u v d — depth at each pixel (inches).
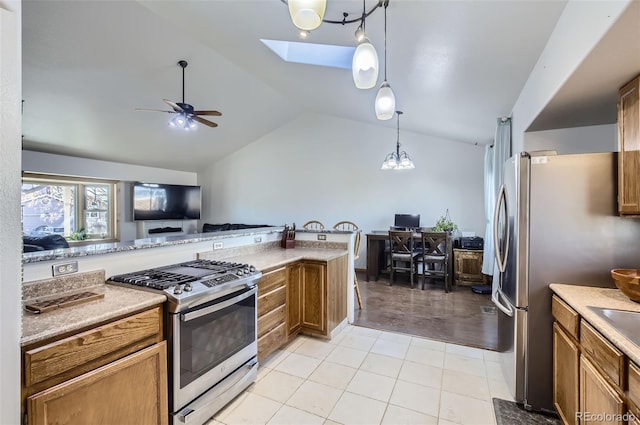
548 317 76.5
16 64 38.3
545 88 83.3
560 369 70.4
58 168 211.8
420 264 220.2
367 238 210.7
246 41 127.6
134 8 114.9
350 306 133.8
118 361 53.9
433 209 223.9
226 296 75.7
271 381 89.4
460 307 154.8
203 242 99.5
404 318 139.6
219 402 74.3
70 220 230.5
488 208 170.1
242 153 291.0
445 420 73.7
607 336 48.4
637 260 70.7
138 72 154.0
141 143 223.1
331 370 95.4
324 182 257.0
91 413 49.9
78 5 110.3
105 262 72.1
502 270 91.4
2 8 37.0
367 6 76.3
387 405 79.0
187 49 147.3
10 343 38.8
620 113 70.8
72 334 47.7
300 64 139.9
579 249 74.4
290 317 110.7
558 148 108.7
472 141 206.1
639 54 56.8
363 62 68.1
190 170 302.2
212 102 202.2
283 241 136.6
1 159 37.4
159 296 62.3
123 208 253.9
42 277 60.8
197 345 68.4
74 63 137.3
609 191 72.1
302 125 264.5
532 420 74.2
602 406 51.1
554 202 75.9
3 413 38.1
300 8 53.2
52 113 165.9
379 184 238.8
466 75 106.8
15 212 38.9
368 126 241.8
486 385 87.8
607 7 49.5
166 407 62.5
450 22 76.5
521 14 70.0
